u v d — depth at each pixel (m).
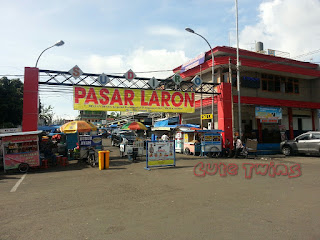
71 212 5.21
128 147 14.60
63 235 4.02
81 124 13.98
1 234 4.10
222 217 4.74
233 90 19.98
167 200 6.03
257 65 19.91
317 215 4.81
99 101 14.41
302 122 24.73
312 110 25.28
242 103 19.28
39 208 5.55
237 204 5.61
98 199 6.24
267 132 22.16
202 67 20.48
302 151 16.80
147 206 5.55
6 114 26.16
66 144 16.36
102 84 14.48
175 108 16.42
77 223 4.55
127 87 15.18
